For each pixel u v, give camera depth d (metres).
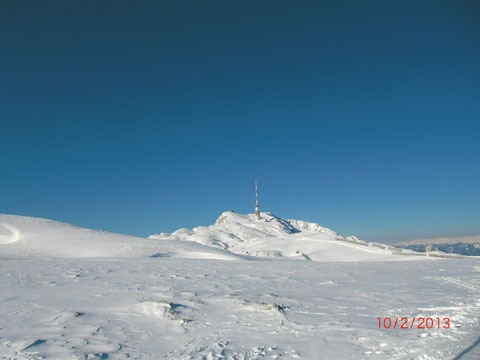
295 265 27.44
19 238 58.47
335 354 6.68
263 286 15.06
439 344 6.97
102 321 9.33
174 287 14.66
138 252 50.69
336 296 12.48
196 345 7.43
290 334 8.06
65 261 30.44
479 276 16.31
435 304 10.51
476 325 8.21
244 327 8.76
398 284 14.90
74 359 6.62
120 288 14.32
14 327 8.71
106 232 68.06
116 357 6.77
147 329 8.69
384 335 7.76
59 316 9.70
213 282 16.41
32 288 14.37
